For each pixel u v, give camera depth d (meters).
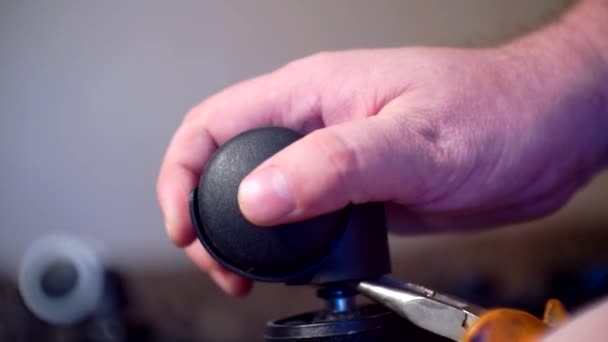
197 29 0.70
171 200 0.40
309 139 0.31
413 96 0.36
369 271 0.32
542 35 0.41
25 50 0.71
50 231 0.71
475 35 0.72
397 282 0.32
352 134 0.32
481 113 0.37
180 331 0.54
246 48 0.71
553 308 0.28
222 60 0.71
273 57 0.71
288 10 0.71
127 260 0.70
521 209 0.42
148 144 0.71
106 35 0.71
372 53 0.39
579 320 0.20
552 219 0.66
